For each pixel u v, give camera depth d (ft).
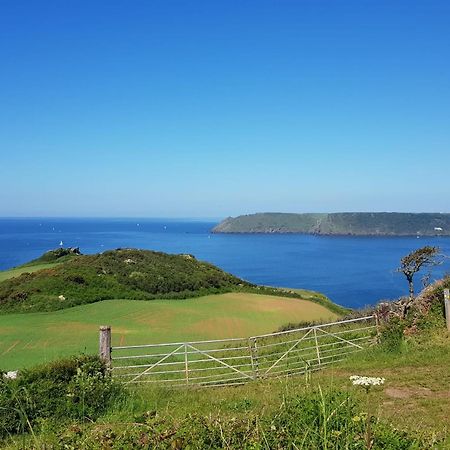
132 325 116.06
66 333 104.22
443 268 253.85
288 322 128.06
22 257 499.10
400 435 19.71
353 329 65.31
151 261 190.60
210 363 61.72
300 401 21.71
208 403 39.68
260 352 62.18
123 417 35.63
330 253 571.28
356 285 313.53
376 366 49.01
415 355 51.13
